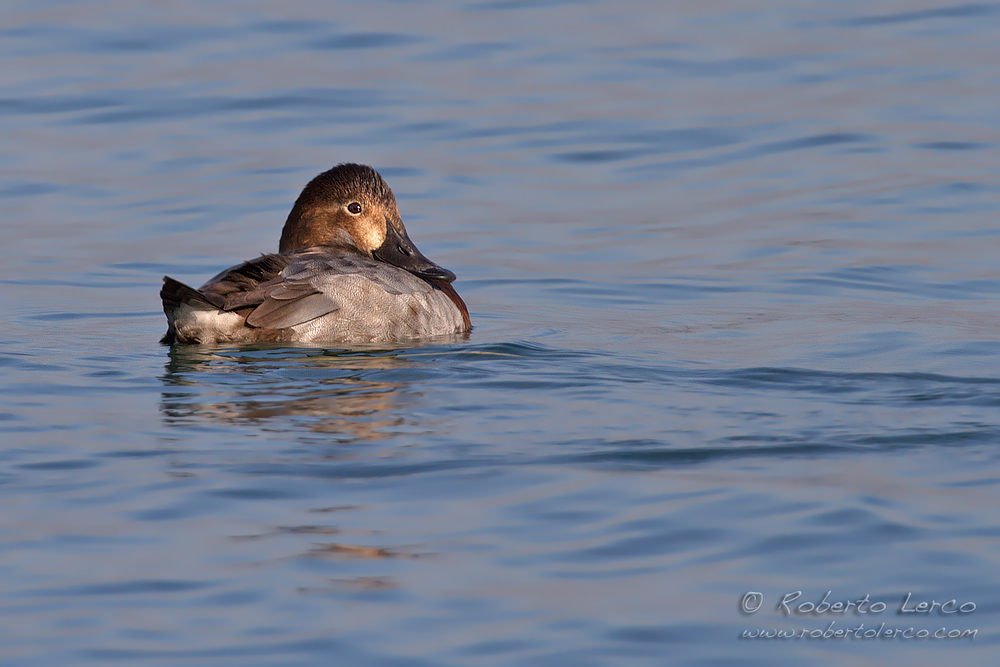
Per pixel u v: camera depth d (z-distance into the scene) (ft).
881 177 59.26
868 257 50.21
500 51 77.30
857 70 72.95
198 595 20.48
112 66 74.84
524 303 45.83
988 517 23.16
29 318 42.68
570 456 26.96
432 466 26.27
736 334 40.24
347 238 43.27
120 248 52.75
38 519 23.48
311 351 36.29
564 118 67.46
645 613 19.89
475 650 18.83
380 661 18.51
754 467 26.21
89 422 29.40
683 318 43.06
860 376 33.88
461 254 52.37
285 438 28.12
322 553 22.02
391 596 20.45
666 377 33.96
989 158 60.90
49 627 19.45
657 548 22.22
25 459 26.68
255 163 61.82
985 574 20.93
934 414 29.99
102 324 41.88
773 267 49.73
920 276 47.88
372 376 33.60
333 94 70.49
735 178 60.44
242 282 37.11
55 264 50.62
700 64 74.79
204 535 22.77
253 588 20.70
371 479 25.61
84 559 21.80
